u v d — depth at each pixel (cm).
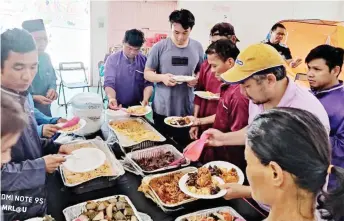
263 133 56
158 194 113
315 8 213
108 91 194
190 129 182
